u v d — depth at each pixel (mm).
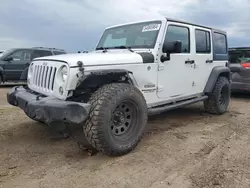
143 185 2770
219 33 6164
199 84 5438
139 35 4598
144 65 4012
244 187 2734
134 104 3604
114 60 3609
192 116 5941
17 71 11484
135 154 3547
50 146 3818
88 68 3299
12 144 3869
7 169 3072
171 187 2734
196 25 5297
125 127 3605
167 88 4539
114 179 2881
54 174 2975
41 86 3746
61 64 3316
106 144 3244
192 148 3828
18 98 3854
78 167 3158
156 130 4707
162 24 4402
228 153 3656
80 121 3000
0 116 5516
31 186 2711
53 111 3074
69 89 3199
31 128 4645
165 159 3420
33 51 11891
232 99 8648
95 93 3330
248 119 5707
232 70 8391
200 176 2971
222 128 4906
